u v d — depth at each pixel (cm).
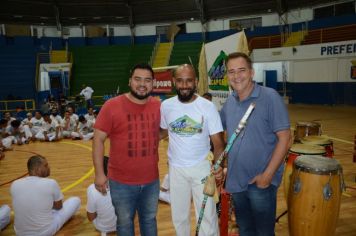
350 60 1681
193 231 378
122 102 269
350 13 1931
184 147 279
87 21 2453
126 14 2452
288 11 2206
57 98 1848
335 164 284
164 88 770
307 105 1891
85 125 1068
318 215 281
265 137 243
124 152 270
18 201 342
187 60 2214
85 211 450
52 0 2286
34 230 346
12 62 2117
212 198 288
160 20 2481
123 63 2284
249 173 249
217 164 257
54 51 2212
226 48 428
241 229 270
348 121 1212
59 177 621
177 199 292
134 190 277
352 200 463
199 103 275
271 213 253
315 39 1827
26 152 859
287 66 2072
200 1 2303
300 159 299
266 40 2095
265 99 240
